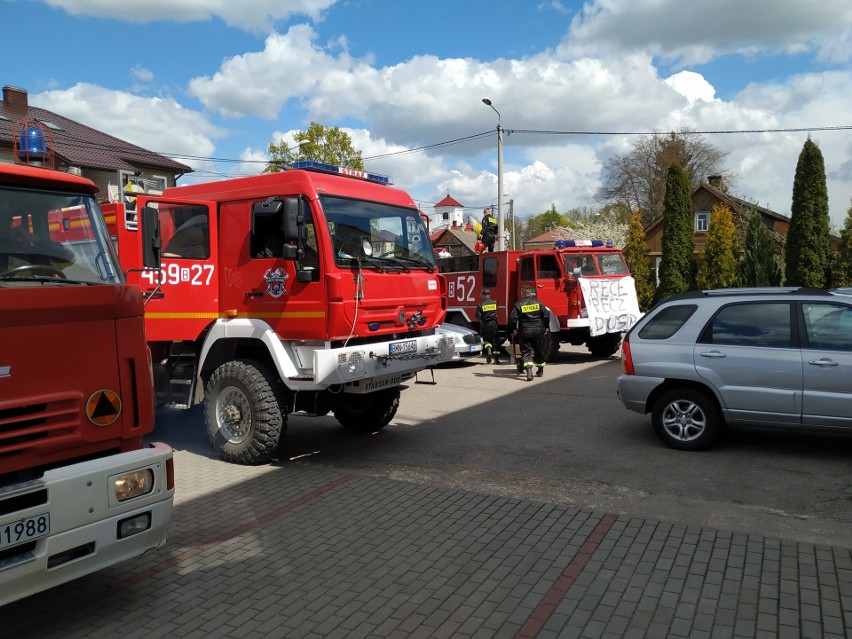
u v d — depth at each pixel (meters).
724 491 5.77
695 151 51.53
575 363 15.28
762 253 25.83
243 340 7.22
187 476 6.67
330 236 6.61
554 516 5.27
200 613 3.83
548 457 7.11
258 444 6.85
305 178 6.66
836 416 6.24
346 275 6.60
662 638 3.43
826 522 4.98
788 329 6.57
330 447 7.81
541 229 87.38
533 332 12.79
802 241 23.61
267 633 3.59
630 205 54.97
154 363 7.48
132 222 6.82
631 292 15.80
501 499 5.74
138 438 3.90
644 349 7.27
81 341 3.56
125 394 3.77
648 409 7.36
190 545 4.86
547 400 10.59
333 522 5.27
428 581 4.17
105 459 3.55
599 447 7.43
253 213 7.01
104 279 3.85
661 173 52.12
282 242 6.81
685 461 6.73
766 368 6.54
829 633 3.43
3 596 3.13
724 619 3.59
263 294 6.94
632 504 5.52
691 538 4.72
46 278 3.54
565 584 4.07
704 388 7.01
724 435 7.73
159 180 8.36
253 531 5.11
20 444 3.29
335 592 4.05
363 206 7.13
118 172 7.85
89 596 4.08
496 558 4.49
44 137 5.44
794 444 7.22
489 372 14.23
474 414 9.64
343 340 6.67
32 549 3.24
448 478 6.46
